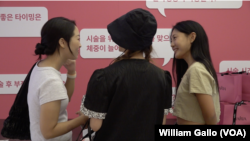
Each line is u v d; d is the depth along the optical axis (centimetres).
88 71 207
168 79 95
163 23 204
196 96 114
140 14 85
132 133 84
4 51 201
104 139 86
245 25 204
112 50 205
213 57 207
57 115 94
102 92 82
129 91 83
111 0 201
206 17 203
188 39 124
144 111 85
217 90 125
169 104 96
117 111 84
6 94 205
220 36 205
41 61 106
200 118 119
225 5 202
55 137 102
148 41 86
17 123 108
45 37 99
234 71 207
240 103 173
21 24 199
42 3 199
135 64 86
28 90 103
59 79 97
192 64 121
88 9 201
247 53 207
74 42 101
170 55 206
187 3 201
